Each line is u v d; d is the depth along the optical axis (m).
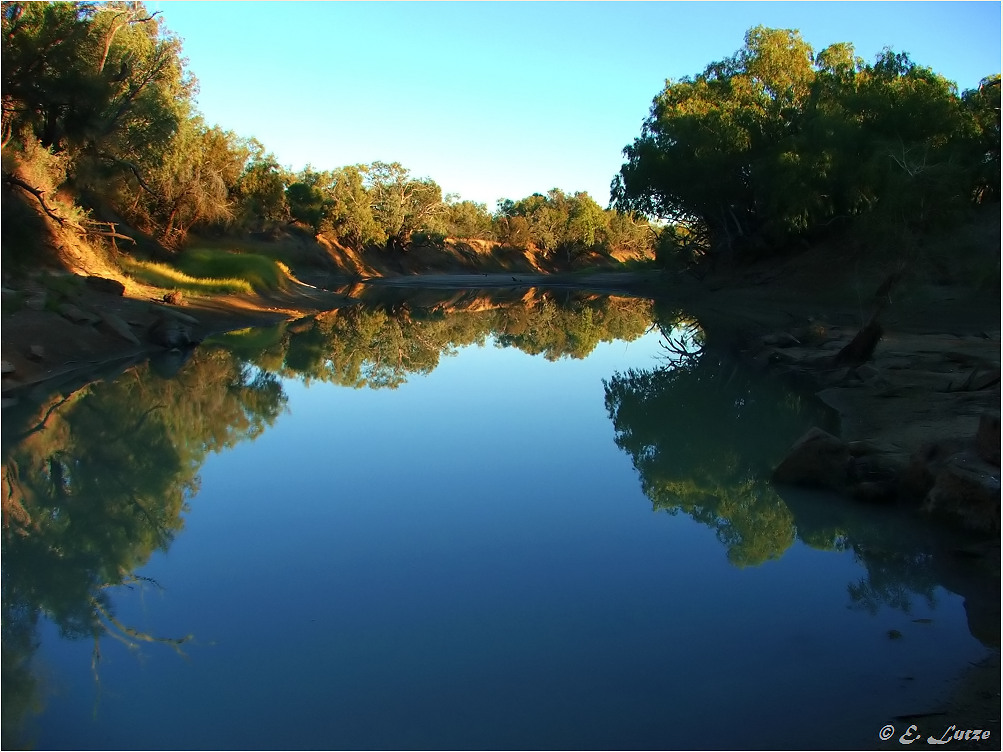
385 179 84.62
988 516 6.61
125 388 14.08
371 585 5.95
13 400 12.54
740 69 47.25
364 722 4.14
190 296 26.91
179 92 36.00
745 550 6.66
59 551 6.71
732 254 45.03
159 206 37.25
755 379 16.14
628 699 4.35
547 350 22.56
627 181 45.78
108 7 25.23
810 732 4.03
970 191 21.39
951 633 5.13
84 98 22.84
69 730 4.08
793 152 35.50
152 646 5.01
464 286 60.91
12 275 19.19
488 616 5.41
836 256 36.06
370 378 16.59
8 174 22.16
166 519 7.50
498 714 4.22
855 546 6.69
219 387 14.68
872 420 11.19
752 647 4.96
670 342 24.23
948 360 15.82
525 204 113.81
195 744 3.96
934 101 28.88
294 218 71.75
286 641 5.07
